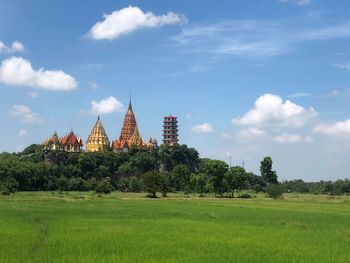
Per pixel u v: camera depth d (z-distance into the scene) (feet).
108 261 117.80
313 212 338.34
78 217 254.68
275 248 146.92
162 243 151.12
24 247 135.64
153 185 625.82
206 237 171.63
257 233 191.01
